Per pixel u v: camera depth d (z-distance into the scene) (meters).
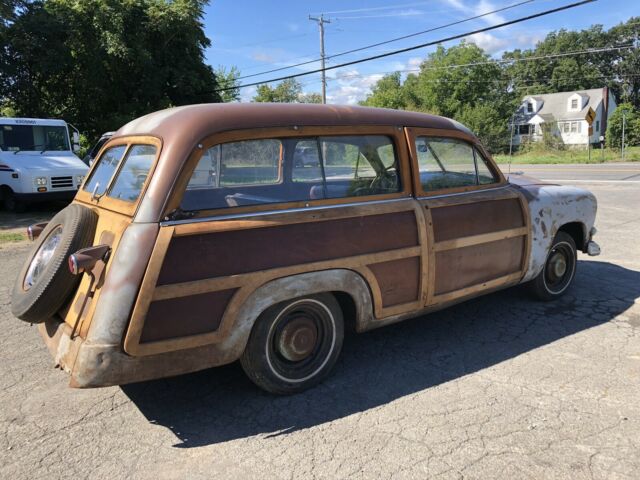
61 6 22.00
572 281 5.61
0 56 21.12
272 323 3.19
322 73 34.38
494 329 4.50
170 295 2.77
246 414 3.21
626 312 4.86
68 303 3.04
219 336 2.94
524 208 4.47
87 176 4.03
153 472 2.66
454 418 3.10
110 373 2.70
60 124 13.85
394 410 3.21
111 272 2.72
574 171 23.91
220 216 2.94
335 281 3.31
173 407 3.31
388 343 4.24
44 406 3.34
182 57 25.42
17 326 4.78
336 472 2.63
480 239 4.08
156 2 23.94
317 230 3.24
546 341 4.22
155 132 3.11
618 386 3.45
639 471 2.60
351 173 3.52
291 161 3.29
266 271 3.04
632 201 12.69
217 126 3.00
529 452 2.76
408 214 3.65
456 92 52.62
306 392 3.46
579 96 59.50
